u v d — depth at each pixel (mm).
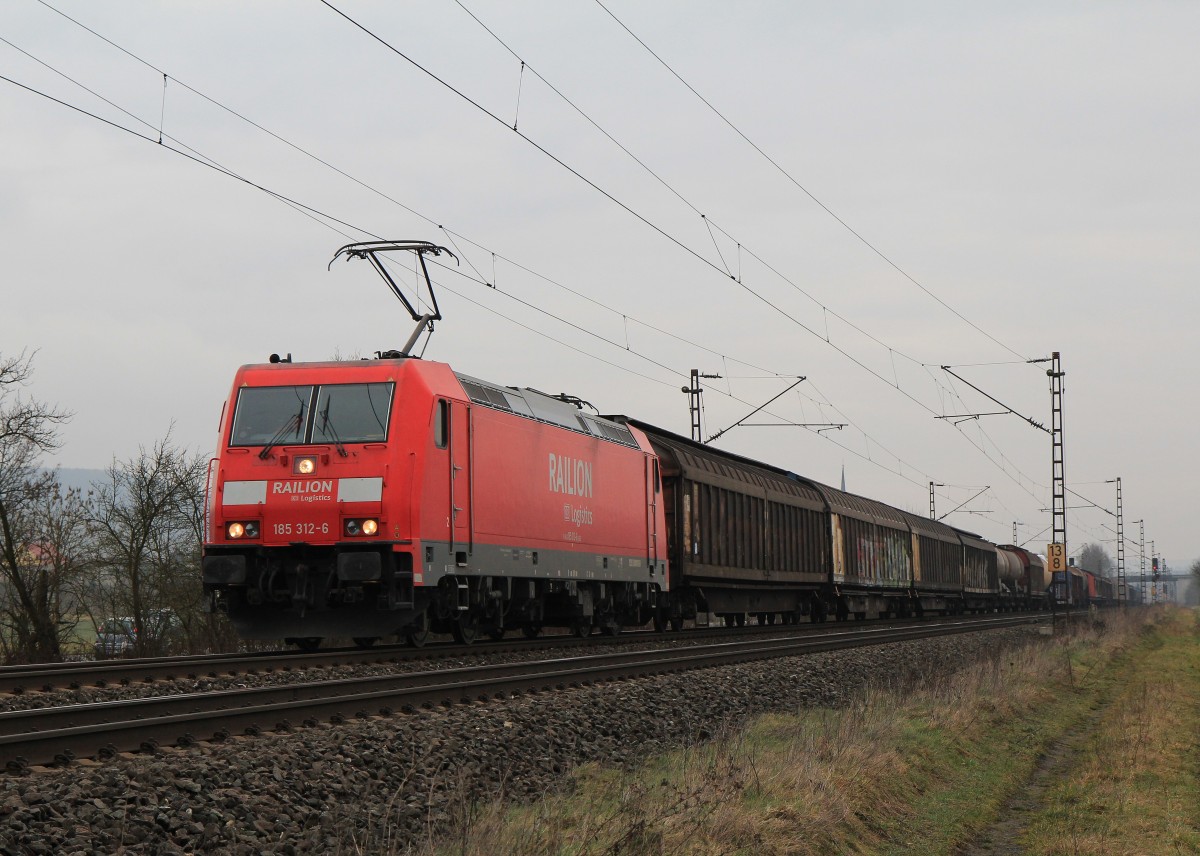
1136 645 40438
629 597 27641
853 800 10969
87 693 13984
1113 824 11453
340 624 18688
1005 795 13164
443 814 8984
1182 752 15633
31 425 30719
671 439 32906
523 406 22609
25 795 7465
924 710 17047
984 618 54750
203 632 33531
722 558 32969
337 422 18422
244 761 9117
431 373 19266
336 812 8641
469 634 21453
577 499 24500
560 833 8500
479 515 20266
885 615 50781
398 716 12266
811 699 18375
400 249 21328
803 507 40219
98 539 33031
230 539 18312
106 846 7059
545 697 14484
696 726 14852
